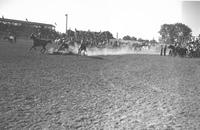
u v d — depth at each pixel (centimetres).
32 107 564
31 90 729
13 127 435
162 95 734
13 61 1380
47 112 531
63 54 2148
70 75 1038
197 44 2494
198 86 902
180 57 2448
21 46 2750
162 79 1044
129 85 884
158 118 511
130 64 1612
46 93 703
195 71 1359
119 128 448
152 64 1655
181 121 492
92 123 472
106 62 1661
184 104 629
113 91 772
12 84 795
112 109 572
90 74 1100
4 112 519
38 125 450
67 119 491
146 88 838
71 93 718
